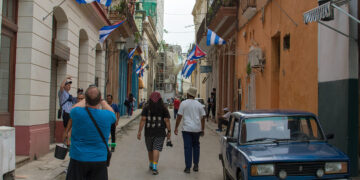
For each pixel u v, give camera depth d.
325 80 7.90
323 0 7.14
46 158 9.09
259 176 4.77
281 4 11.02
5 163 5.57
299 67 9.48
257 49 12.97
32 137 8.74
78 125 4.42
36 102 9.09
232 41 19.61
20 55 8.70
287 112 6.22
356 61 7.00
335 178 4.87
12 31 8.53
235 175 5.65
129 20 21.95
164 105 8.10
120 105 28.36
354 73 6.98
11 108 8.56
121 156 10.26
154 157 7.89
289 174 4.81
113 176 7.70
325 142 5.70
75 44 12.54
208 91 31.92
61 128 11.73
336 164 4.89
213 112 23.67
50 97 11.17
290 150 5.21
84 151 4.38
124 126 19.48
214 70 27.08
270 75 11.99
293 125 5.88
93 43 15.71
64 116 8.30
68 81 8.52
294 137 5.72
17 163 7.88
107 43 20.84
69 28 11.73
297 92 9.61
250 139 5.72
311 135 5.80
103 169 4.49
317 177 4.83
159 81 68.00
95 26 15.89
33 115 8.91
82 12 13.36
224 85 22.41
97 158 4.41
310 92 8.72
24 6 8.73
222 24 18.94
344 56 7.10
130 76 34.84
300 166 4.83
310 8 8.66
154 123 7.97
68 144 6.90
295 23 9.71
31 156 8.70
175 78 68.88
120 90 28.27
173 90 67.56
